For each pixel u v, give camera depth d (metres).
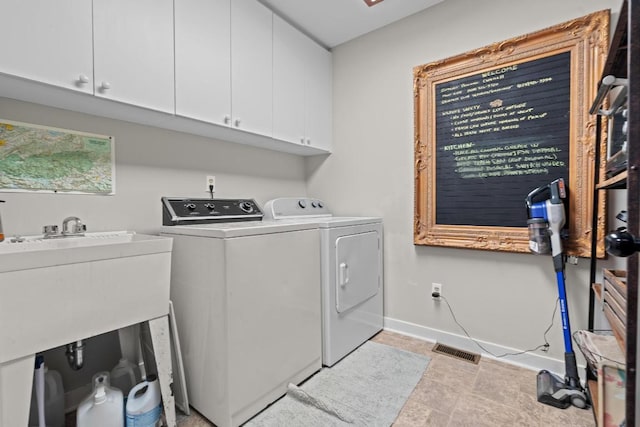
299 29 2.38
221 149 2.18
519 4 1.82
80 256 1.07
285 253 1.62
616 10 1.56
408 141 2.29
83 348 1.41
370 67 2.46
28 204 1.38
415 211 2.23
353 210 2.60
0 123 1.31
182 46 1.58
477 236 1.99
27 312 0.96
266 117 2.05
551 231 1.58
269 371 1.52
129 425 1.26
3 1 1.06
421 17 2.19
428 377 1.75
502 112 1.88
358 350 2.09
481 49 1.93
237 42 1.85
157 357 1.32
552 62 1.71
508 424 1.37
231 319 1.34
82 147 1.53
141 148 1.76
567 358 1.53
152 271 1.29
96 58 1.28
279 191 2.64
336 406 1.50
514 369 1.83
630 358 0.73
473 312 2.05
